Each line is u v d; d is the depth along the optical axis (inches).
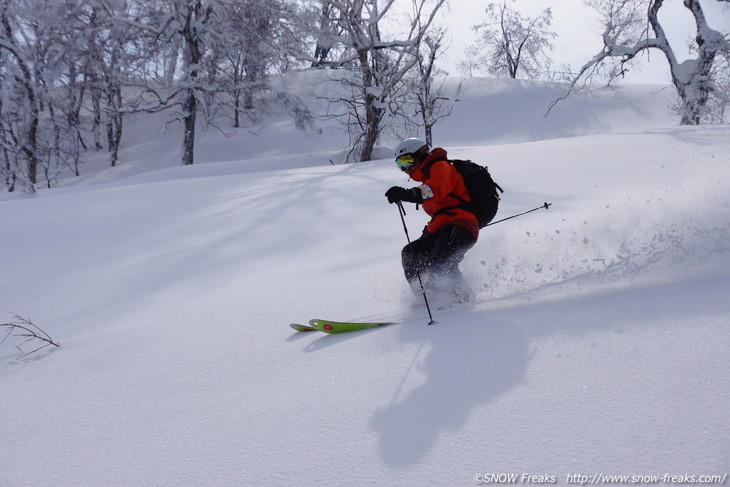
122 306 195.0
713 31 928.9
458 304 130.9
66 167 1493.6
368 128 995.3
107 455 78.5
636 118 1450.5
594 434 59.3
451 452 61.6
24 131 1177.4
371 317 134.3
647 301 97.1
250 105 1466.5
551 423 63.0
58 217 401.7
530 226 198.8
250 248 260.7
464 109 1596.9
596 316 94.6
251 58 1208.8
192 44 1195.3
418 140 139.0
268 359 111.2
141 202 435.8
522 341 90.1
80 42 1122.0
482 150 624.7
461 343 96.0
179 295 197.9
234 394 94.2
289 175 559.5
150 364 120.5
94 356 136.7
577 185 309.6
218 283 207.2
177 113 1240.2
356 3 930.7
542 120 1498.5
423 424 69.1
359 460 63.9
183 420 86.5
